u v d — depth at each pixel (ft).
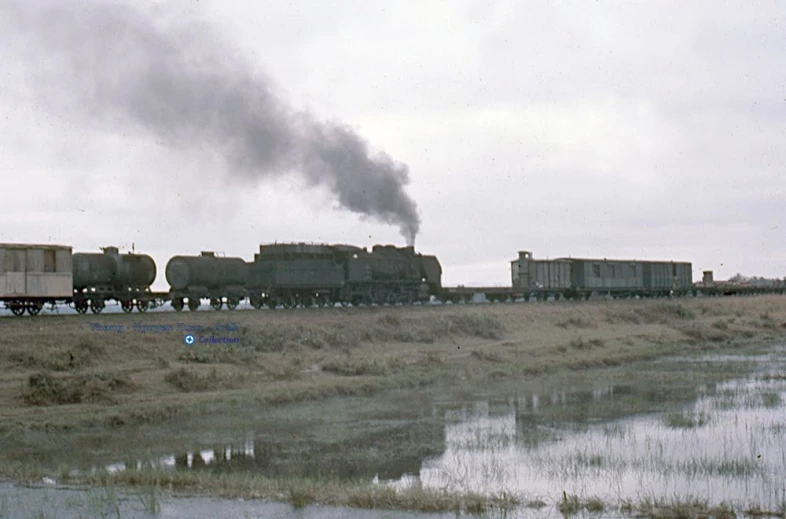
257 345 163.63
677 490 74.43
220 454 93.25
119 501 66.59
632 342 236.63
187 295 213.25
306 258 238.07
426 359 177.27
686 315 308.19
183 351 150.00
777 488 74.69
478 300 322.34
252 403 126.52
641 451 92.68
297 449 96.17
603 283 359.87
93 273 188.75
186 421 113.39
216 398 126.00
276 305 239.09
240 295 229.04
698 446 95.14
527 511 65.57
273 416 118.21
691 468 83.46
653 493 72.95
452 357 184.44
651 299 348.59
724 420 114.01
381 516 62.44
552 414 120.78
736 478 78.95
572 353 204.44
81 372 128.98
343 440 101.55
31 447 94.79
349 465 87.76
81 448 95.04
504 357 188.65
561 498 70.90
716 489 74.69
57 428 104.47
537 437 102.78
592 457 89.56
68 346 138.00
